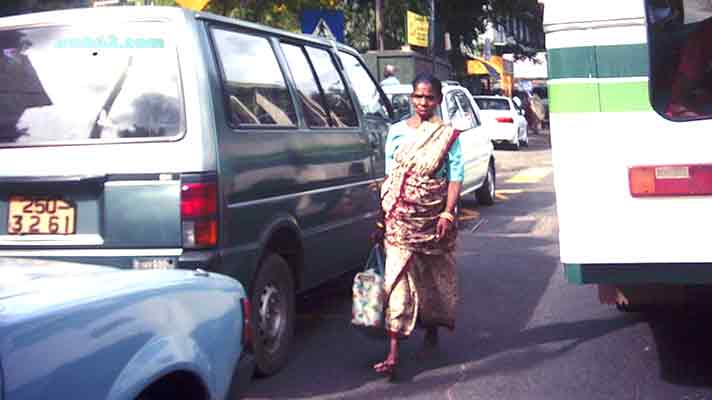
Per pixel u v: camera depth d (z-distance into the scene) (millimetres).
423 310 6105
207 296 3623
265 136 5906
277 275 6035
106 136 5406
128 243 5273
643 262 4930
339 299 8203
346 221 7121
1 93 5676
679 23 4844
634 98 4887
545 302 7941
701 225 4852
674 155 4859
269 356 5961
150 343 3117
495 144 28016
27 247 5348
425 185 5816
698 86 4824
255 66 6098
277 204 5996
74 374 2734
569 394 5602
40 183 5336
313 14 13734
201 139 5324
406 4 29781
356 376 6035
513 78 45844
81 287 3119
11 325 2615
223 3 14742
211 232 5273
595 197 4969
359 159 7379
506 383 5836
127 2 14117
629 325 7090
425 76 5906
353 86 7711
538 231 11906
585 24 4902
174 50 5488
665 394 5562
